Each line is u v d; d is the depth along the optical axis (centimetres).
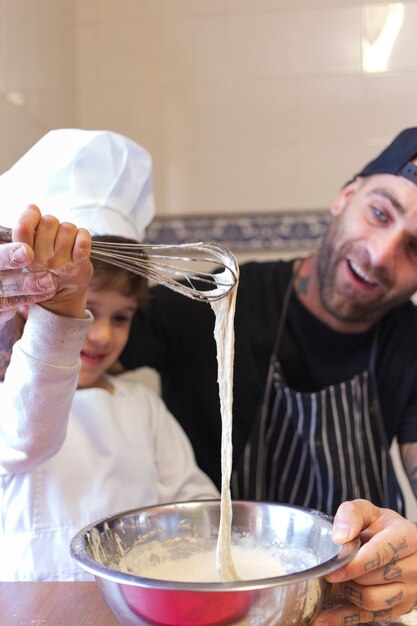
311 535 74
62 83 191
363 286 116
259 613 57
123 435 114
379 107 199
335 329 129
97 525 71
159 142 205
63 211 103
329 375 130
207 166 204
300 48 200
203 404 132
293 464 127
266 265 144
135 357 131
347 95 200
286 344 132
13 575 99
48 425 86
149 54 205
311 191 202
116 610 60
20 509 101
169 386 137
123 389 123
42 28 172
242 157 203
